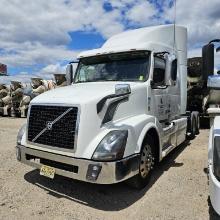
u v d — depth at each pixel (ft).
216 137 11.44
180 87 25.96
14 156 24.62
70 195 16.56
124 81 19.52
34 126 16.62
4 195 16.43
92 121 15.05
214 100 19.76
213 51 14.05
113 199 16.02
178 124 24.41
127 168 14.83
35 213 14.37
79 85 19.79
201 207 14.90
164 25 23.65
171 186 17.74
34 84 59.62
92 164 14.30
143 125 16.96
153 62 19.52
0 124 46.88
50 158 15.67
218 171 10.90
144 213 14.37
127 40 21.67
